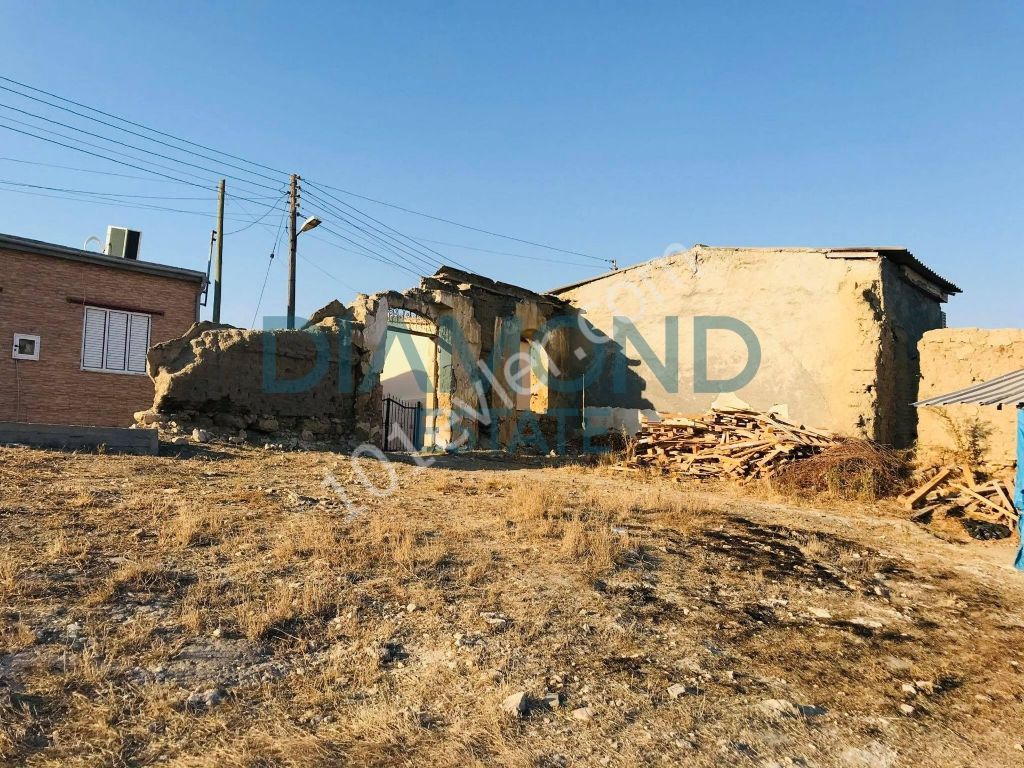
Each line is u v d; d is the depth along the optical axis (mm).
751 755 3502
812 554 7789
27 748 3033
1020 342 14000
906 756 3605
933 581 7133
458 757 3254
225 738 3268
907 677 4664
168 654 3996
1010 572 7754
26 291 13250
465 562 6172
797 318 17312
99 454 9422
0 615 4164
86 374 13945
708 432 15359
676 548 7434
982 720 4082
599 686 4145
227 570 5363
